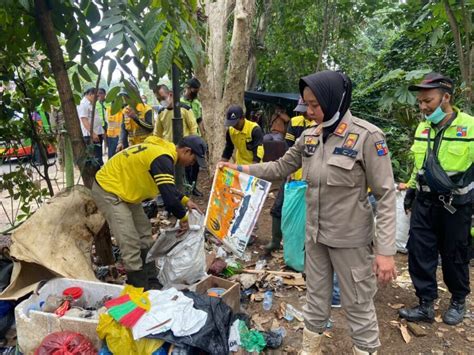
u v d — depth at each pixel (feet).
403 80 18.51
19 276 9.86
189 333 7.39
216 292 10.09
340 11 29.01
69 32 10.86
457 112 9.68
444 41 19.85
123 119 21.44
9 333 9.59
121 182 10.64
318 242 7.73
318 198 7.47
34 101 13.43
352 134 7.04
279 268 13.65
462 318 10.68
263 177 9.16
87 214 11.38
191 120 20.17
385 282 7.13
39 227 10.43
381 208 7.05
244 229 9.27
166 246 10.92
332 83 6.90
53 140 14.66
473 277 12.75
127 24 8.88
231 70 21.89
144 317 7.49
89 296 9.44
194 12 11.60
